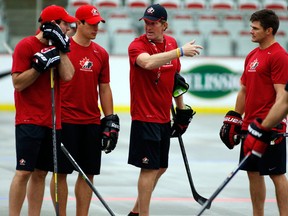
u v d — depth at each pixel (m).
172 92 17.73
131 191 22.73
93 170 17.41
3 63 45.38
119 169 26.78
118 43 48.25
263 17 16.97
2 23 48.50
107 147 17.38
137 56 16.84
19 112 15.84
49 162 16.22
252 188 17.53
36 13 48.50
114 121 17.48
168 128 17.50
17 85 15.53
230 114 17.94
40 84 15.81
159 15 16.94
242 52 49.03
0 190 22.16
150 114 17.11
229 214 19.73
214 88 47.12
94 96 17.31
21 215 18.83
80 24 17.16
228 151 31.98
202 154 30.92
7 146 31.72
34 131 15.72
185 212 19.88
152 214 19.52
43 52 15.29
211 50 48.88
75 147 17.23
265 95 17.05
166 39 17.52
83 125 17.25
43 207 19.83
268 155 16.77
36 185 16.52
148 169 17.17
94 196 21.80
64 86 17.16
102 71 17.58
